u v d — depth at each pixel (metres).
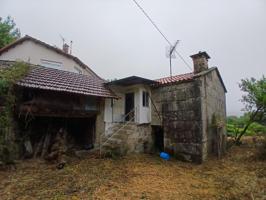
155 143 12.42
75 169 7.68
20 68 8.74
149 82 11.59
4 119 7.51
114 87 12.13
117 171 7.66
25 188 5.85
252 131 19.64
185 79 10.62
